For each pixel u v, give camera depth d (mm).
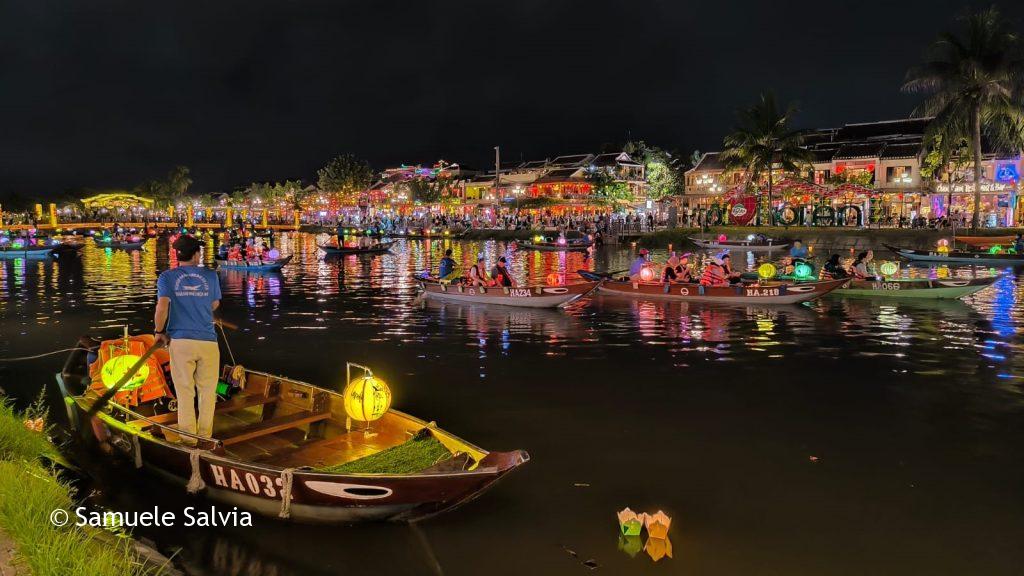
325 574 5695
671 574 5723
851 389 11359
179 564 5801
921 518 6719
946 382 11781
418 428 7133
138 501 6930
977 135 41281
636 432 9219
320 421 7797
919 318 18688
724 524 6602
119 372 7793
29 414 9750
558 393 11148
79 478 7473
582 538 6312
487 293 21297
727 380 11984
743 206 56188
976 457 8289
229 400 8352
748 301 21078
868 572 5773
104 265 38562
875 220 52281
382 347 15062
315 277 31453
